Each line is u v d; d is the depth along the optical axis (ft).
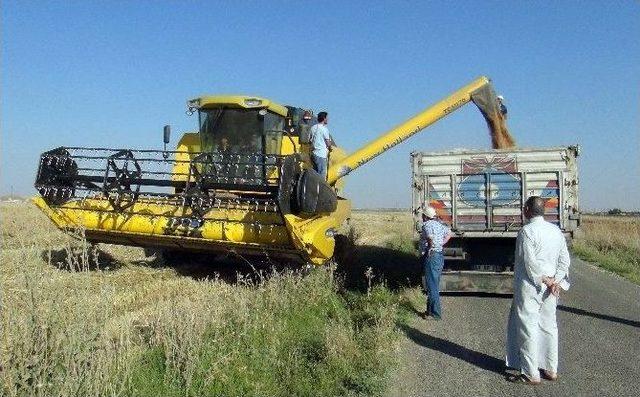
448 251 43.93
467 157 43.93
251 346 23.72
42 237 26.99
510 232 43.06
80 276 29.68
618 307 42.29
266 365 22.66
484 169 43.70
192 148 47.65
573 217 42.34
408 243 78.79
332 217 39.65
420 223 44.27
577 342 31.58
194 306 27.12
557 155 42.73
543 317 24.93
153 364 21.27
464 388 23.61
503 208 43.27
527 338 24.31
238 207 37.27
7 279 26.94
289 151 47.26
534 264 24.20
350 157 48.26
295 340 26.18
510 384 24.22
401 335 30.55
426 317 36.04
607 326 35.70
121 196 38.83
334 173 47.57
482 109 51.57
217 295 30.35
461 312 38.45
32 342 18.02
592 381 24.82
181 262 46.19
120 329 22.76
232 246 37.47
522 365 24.43
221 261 47.42
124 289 34.19
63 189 38.75
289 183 35.73
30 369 17.72
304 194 36.14
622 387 24.08
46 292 20.01
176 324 23.18
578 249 88.58
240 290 33.04
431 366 26.35
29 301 18.84
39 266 20.88
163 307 27.43
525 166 43.24
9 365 17.43
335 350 24.67
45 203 39.01
